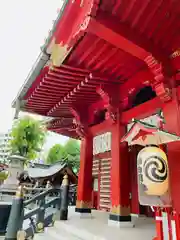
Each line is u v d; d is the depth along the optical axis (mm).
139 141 3955
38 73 5168
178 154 3809
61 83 5535
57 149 31734
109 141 9328
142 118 5387
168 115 4160
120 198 5383
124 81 5656
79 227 5305
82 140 7609
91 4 3006
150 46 3988
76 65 4832
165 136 3570
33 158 30250
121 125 5871
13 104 6883
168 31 3826
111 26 3455
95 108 7070
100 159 11078
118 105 5844
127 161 5707
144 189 3385
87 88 5762
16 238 5727
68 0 3230
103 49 4340
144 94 6828
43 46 4266
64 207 6738
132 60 4703
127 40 3682
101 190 10578
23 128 28969
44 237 5770
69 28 3666
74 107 7195
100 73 5195
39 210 7051
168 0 3248
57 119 8898
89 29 3332
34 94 6180
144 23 3656
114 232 4758
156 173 3334
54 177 17969
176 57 4195
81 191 7086
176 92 4098
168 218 3557
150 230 5074
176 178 3738
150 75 4895
